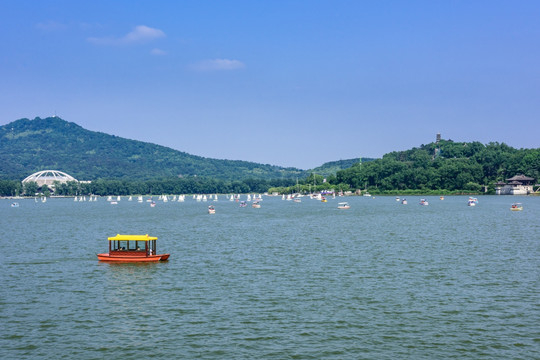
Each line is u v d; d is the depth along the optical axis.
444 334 50.53
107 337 50.38
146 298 64.50
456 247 106.69
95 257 97.19
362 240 121.19
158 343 48.81
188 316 56.69
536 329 51.72
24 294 67.06
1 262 91.94
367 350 46.88
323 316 56.22
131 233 146.00
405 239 122.44
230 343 48.69
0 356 45.81
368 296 64.25
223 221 195.38
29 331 52.12
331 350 46.94
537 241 116.12
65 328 52.97
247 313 57.53
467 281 72.12
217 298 64.06
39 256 99.12
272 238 128.12
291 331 51.69
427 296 64.00
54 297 65.44
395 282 71.94
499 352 46.28
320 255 97.25
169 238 130.12
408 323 53.69
